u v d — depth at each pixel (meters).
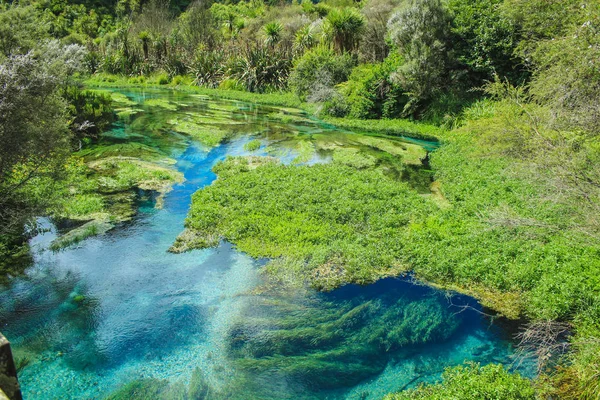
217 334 7.45
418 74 20.97
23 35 14.42
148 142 18.69
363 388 6.41
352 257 9.49
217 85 35.38
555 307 7.50
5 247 10.02
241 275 9.12
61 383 6.44
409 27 21.56
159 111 25.28
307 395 6.29
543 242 9.41
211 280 8.96
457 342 7.31
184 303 8.26
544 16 12.12
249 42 38.34
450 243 9.74
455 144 17.61
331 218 11.09
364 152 17.36
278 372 6.67
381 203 11.80
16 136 9.09
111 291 8.61
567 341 7.14
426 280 8.94
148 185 13.84
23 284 8.81
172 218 11.68
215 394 6.26
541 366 6.36
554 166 7.25
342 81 26.94
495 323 7.71
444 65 21.22
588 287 7.69
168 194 13.26
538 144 7.73
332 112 23.98
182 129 20.94
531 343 7.15
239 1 63.53
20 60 9.30
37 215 10.70
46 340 7.30
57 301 8.30
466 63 20.80
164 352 7.07
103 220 11.47
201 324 7.70
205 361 6.88
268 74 32.91
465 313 7.98
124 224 11.32
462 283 8.72
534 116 8.91
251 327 7.62
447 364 6.85
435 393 5.84
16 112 9.08
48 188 11.59
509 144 9.72
